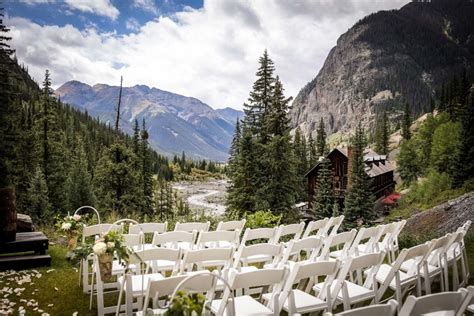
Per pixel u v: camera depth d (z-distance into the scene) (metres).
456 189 32.41
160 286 3.21
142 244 5.43
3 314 4.88
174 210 38.44
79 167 34.41
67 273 6.59
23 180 28.42
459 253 6.03
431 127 51.97
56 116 32.56
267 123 22.17
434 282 6.23
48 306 5.19
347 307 3.91
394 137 95.25
